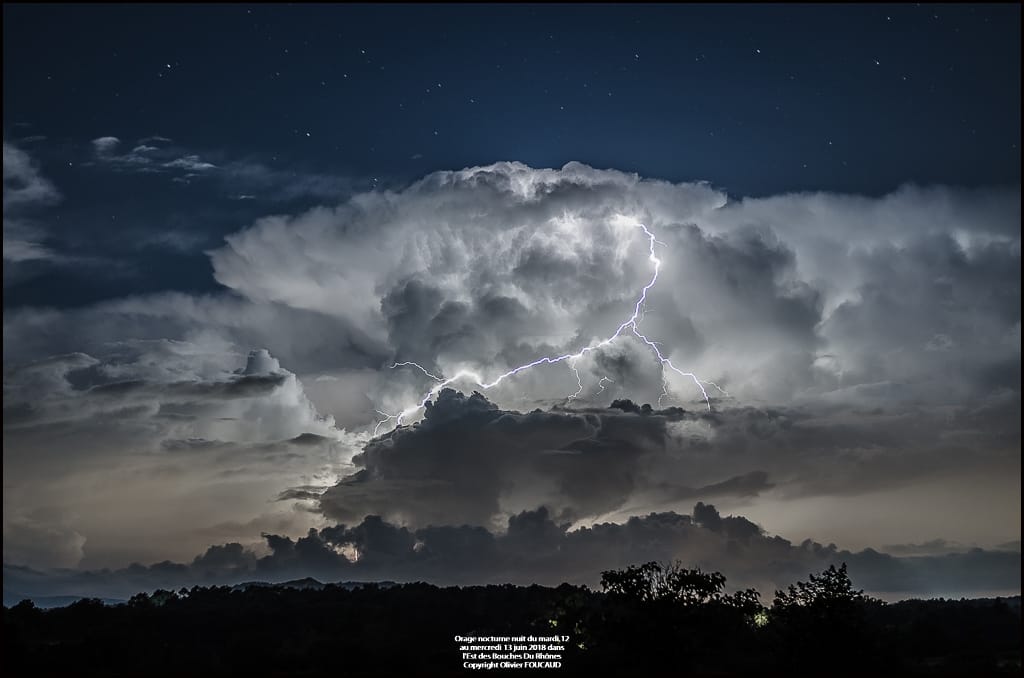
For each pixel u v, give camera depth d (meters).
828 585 42.19
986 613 55.78
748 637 44.56
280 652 49.91
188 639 56.16
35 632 57.06
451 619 58.59
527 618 54.50
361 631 56.53
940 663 42.31
